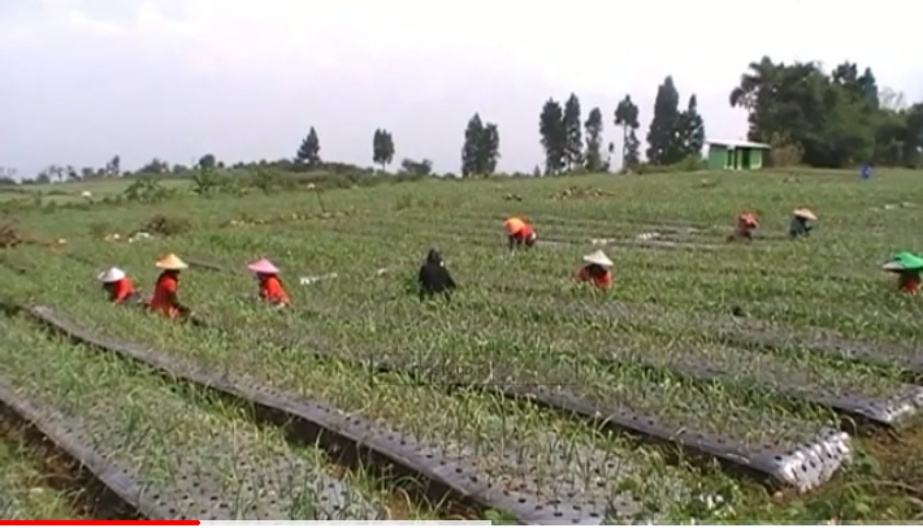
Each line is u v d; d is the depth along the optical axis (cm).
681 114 9919
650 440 812
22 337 1327
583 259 1825
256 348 1171
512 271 1816
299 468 732
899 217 2850
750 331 1204
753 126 8062
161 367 1114
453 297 1501
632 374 970
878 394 911
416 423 826
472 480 707
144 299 1680
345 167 7100
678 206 3306
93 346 1280
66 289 1834
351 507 655
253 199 4294
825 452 761
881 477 721
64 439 845
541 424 812
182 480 716
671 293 1488
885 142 7894
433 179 5681
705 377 977
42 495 729
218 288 1750
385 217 3378
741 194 3866
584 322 1259
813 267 1772
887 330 1166
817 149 7488
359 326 1262
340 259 2156
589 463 717
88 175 7381
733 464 745
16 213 3969
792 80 7756
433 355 1077
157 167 7662
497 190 4434
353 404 909
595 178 5459
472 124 9669
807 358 1030
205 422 851
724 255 2002
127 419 842
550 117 10262
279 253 2361
